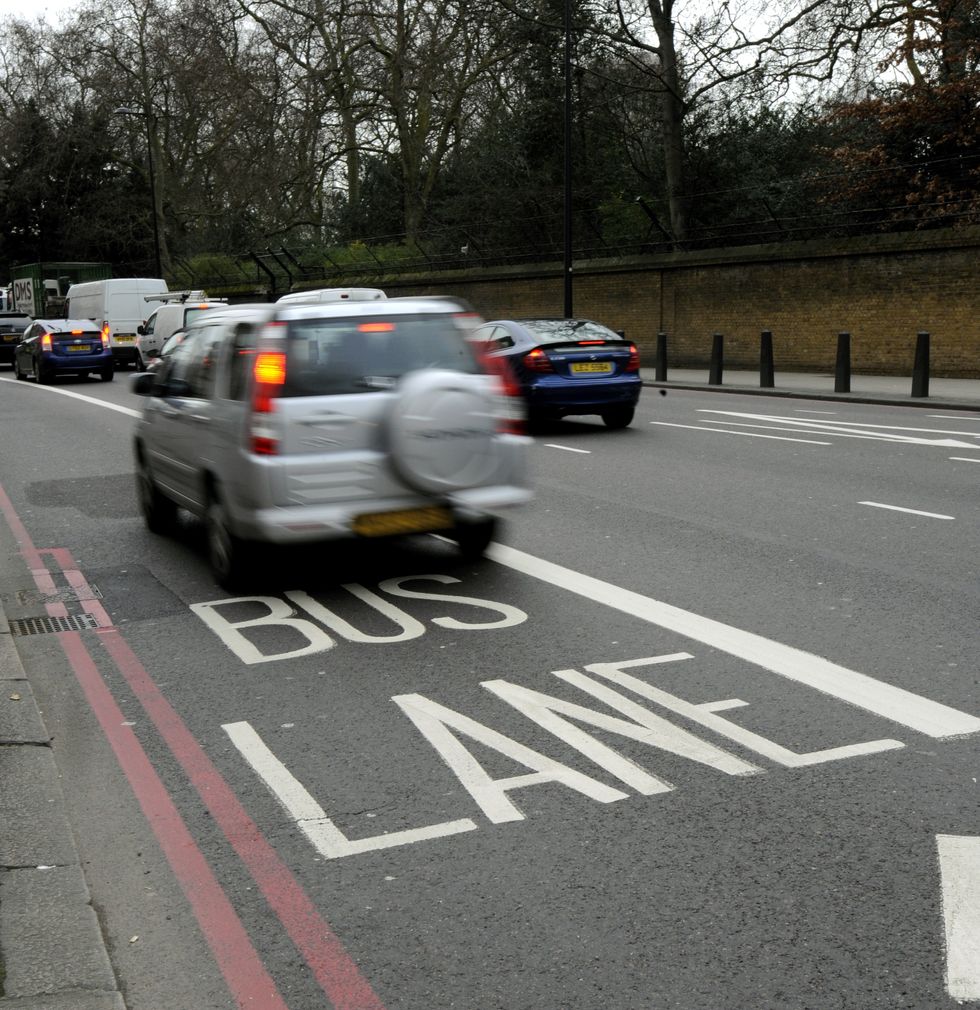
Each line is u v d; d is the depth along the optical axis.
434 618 6.90
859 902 3.57
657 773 4.59
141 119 57.31
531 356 15.62
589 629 6.58
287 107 42.97
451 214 41.03
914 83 27.22
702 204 33.59
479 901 3.65
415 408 6.99
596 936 3.42
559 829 4.12
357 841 4.09
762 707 5.27
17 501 11.82
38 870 3.84
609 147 37.72
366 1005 3.13
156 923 3.58
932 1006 3.06
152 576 8.28
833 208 28.42
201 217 57.12
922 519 9.44
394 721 5.24
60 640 6.78
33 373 31.03
